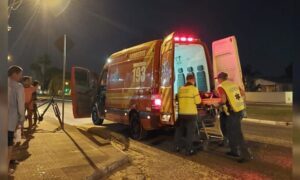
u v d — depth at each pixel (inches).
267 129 545.3
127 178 252.2
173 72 363.3
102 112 552.1
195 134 350.0
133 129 434.9
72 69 525.0
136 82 430.9
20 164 263.4
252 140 419.8
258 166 287.1
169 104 365.4
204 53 403.2
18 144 328.5
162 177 255.4
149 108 396.5
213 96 385.4
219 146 372.8
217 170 275.3
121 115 471.8
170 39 374.3
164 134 467.2
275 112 892.0
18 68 222.8
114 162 275.9
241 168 281.4
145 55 414.0
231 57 378.6
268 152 344.5
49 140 377.7
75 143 359.9
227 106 312.3
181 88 342.3
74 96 524.4
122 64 478.3
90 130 511.5
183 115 338.3
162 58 385.1
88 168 253.3
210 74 406.0
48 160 278.4
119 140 426.6
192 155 333.1
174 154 340.2
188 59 416.8
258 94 1796.3
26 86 449.7
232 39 374.3
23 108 223.8
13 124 219.0
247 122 690.2
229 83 314.3
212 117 384.5
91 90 548.7
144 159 317.7
